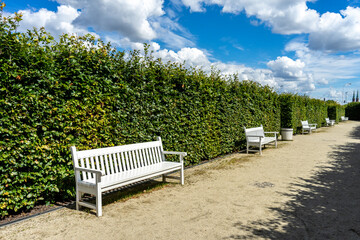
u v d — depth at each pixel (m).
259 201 4.68
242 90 10.93
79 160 4.77
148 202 4.70
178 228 3.60
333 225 3.65
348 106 42.84
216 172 7.07
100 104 5.10
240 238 3.29
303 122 18.31
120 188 5.69
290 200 4.72
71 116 4.62
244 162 8.44
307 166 7.65
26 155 4.07
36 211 4.29
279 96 15.33
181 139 7.39
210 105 8.72
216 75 9.41
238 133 10.52
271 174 6.74
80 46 4.81
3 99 3.75
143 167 5.49
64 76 4.44
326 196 4.92
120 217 4.02
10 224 3.77
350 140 14.11
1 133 3.76
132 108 5.79
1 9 3.73
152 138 6.40
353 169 7.13
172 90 6.97
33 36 4.16
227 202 4.65
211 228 3.59
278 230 3.50
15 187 3.96
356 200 4.66
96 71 4.99
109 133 5.30
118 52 5.43
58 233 3.47
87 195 5.16
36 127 4.21
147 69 6.19
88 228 3.62
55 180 4.45
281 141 14.33
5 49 3.73
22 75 3.90
